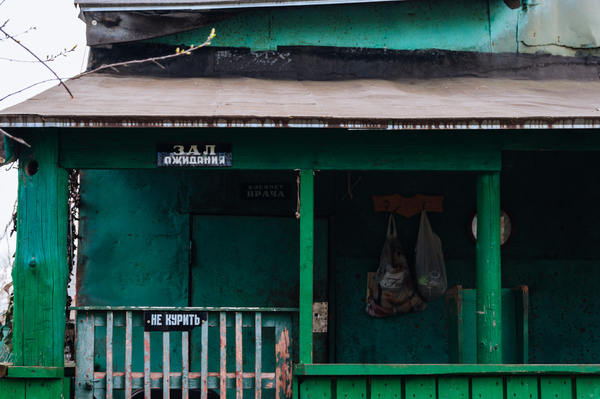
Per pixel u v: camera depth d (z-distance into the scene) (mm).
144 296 5770
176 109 3984
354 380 4090
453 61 5809
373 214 6051
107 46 5492
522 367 4098
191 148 4148
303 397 4062
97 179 5809
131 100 4301
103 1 5324
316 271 5965
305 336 4121
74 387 4066
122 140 4105
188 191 5883
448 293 4844
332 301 5949
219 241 5887
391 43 5750
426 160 4277
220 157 4164
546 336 6031
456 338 4648
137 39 5430
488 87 5328
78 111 3803
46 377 3910
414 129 3914
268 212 5949
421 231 5941
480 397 4125
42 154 4047
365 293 5984
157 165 4121
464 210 6117
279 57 5652
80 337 4047
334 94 4898
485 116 3910
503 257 6090
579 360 6031
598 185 6191
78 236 5754
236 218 5922
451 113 4051
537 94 5047
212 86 5090
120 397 5359
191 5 5363
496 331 4289
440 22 5793
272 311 4148
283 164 4207
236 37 5621
